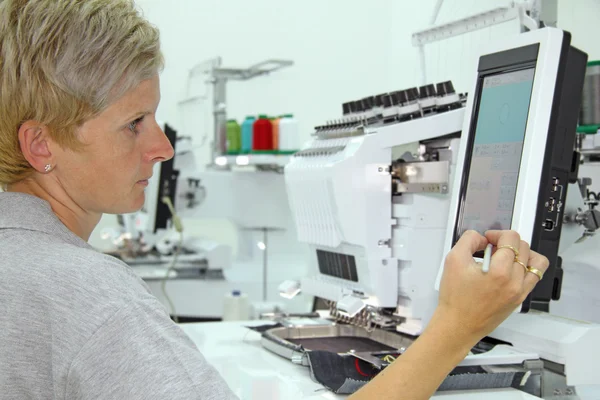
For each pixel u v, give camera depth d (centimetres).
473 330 78
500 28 262
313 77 469
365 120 185
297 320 201
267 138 361
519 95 132
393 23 391
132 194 81
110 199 80
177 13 464
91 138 76
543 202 127
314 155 189
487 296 77
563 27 239
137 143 79
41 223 75
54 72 72
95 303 68
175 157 368
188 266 361
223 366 164
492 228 132
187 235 447
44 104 73
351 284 182
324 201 175
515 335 155
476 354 148
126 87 75
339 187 167
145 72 76
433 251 168
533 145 125
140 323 68
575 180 150
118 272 72
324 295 191
